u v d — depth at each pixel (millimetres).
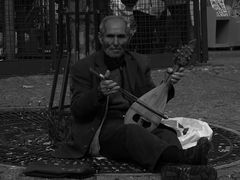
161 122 4887
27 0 10586
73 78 4766
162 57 11133
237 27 14836
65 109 5617
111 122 4711
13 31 10617
